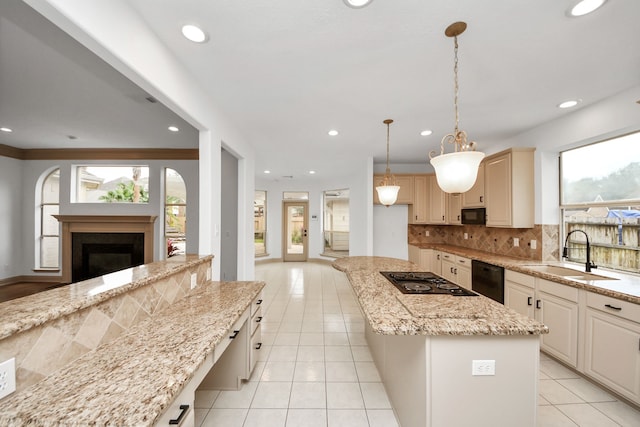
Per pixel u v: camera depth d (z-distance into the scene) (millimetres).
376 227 5523
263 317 3672
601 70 2039
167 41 1714
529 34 1633
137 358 1109
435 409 1318
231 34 1645
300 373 2336
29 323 898
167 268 1834
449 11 1453
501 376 1326
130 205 5039
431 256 4875
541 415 1818
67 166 4996
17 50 1918
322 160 5191
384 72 2078
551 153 3223
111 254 5051
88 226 4984
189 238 4945
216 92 2396
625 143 2518
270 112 2848
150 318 1574
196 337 1313
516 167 3336
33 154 4953
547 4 1400
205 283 2398
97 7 1210
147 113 3094
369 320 1373
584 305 2135
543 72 2070
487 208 3789
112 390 890
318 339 2998
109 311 1289
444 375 1317
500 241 3906
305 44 1743
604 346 1977
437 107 2715
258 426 1737
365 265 2930
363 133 3541
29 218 5023
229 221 4223
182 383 945
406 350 1608
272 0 1381
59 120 3357
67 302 1089
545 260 3195
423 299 1676
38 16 1464
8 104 2850
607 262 2654
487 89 2340
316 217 7926
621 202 2520
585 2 1381
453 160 1641
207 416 1825
